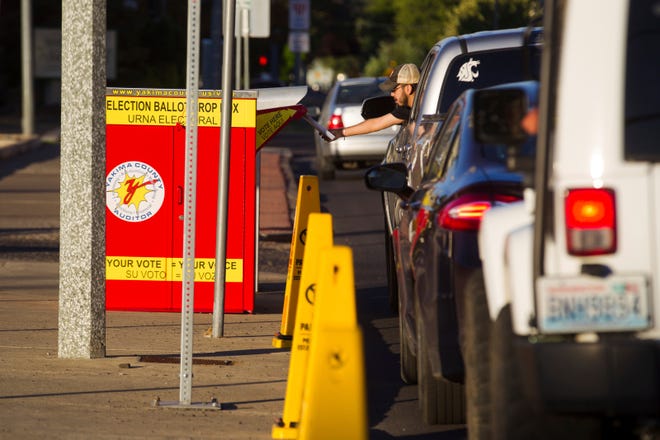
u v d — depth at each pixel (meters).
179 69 138.50
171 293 28.62
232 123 28.33
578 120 12.45
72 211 22.67
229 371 22.28
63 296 22.84
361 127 29.97
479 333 14.48
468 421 14.66
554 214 12.56
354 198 58.19
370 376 22.55
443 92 24.67
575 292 12.04
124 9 129.12
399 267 21.50
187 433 17.98
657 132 12.33
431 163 20.16
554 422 12.78
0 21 144.12
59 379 21.25
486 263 13.91
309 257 18.34
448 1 176.25
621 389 11.78
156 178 28.41
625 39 12.40
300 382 17.58
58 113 143.88
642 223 12.34
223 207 25.14
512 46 24.78
